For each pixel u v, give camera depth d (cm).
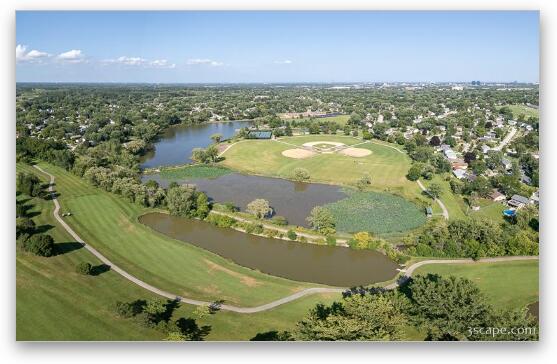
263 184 16975
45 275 8356
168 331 6744
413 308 6831
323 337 5875
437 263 9675
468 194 14750
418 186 16025
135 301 7812
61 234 10725
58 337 6531
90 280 8456
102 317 7144
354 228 12231
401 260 9900
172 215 13138
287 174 18100
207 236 11794
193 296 8181
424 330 6500
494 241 10038
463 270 9281
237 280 8988
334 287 8681
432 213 13262
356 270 9825
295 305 7906
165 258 9938
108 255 9775
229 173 18575
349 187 16225
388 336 5766
